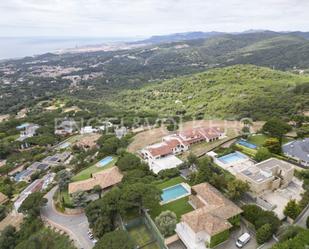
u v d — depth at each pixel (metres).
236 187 49.94
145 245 43.03
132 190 48.91
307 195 48.38
